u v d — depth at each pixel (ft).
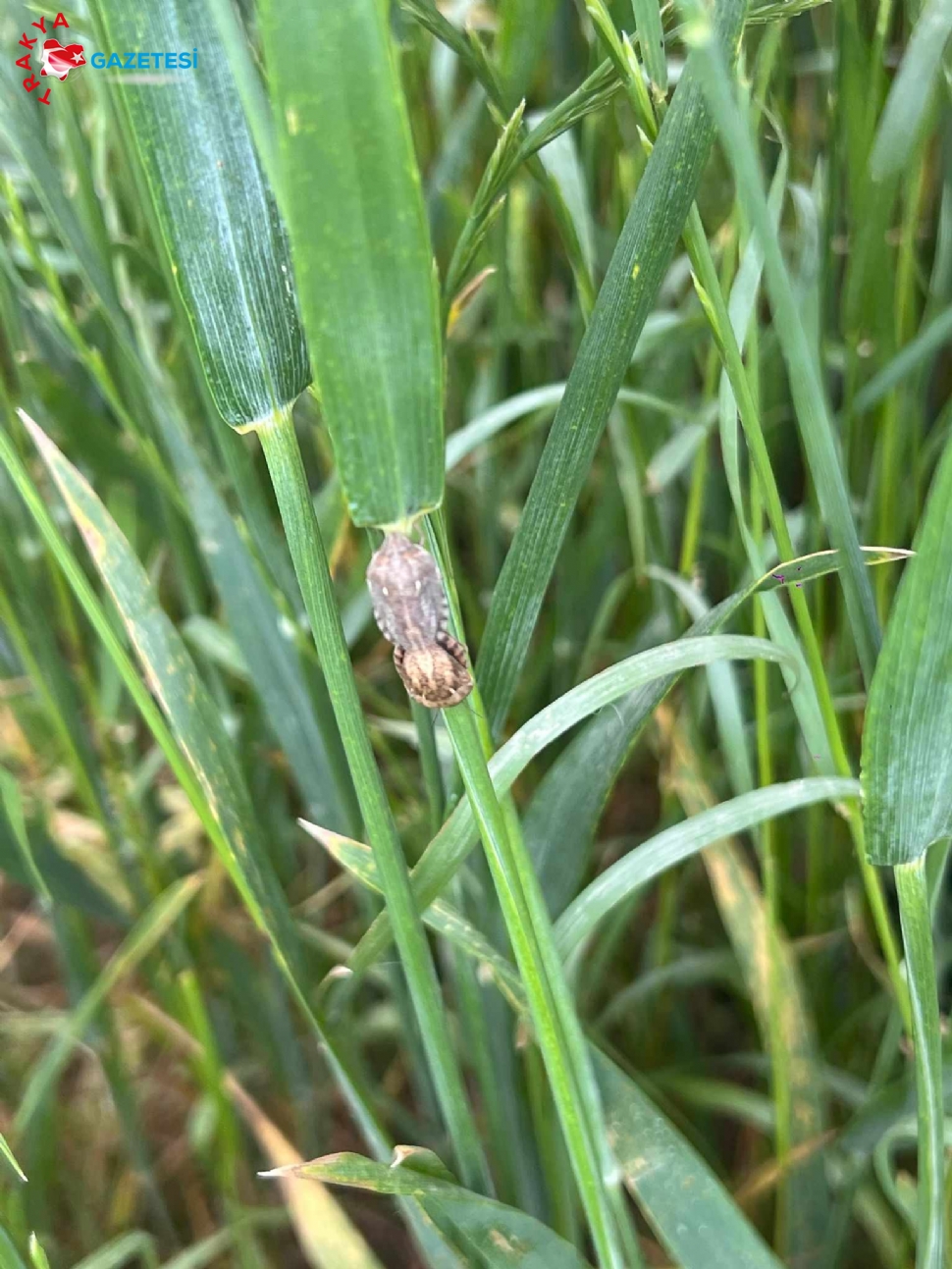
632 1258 0.46
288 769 0.91
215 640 0.78
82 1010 0.65
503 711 0.46
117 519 0.88
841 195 0.69
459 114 0.84
